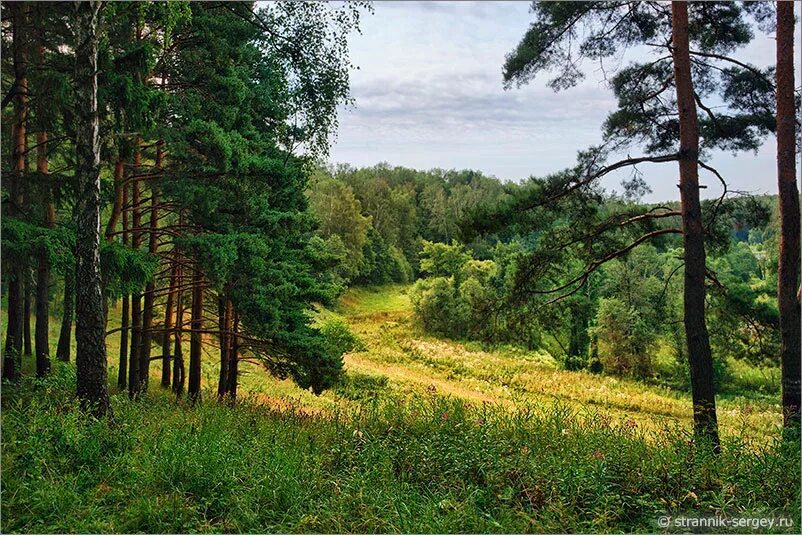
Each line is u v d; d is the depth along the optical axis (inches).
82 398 348.5
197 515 247.6
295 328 639.1
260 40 668.7
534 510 251.6
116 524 234.1
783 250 383.6
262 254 520.7
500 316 505.4
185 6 417.1
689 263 399.2
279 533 234.8
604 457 287.7
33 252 356.5
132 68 378.6
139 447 311.4
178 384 705.0
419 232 4195.4
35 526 226.5
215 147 484.4
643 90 491.5
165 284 701.9
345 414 429.1
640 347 1691.7
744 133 478.9
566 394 1360.7
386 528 238.2
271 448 331.3
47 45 432.1
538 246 490.9
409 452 325.7
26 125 467.2
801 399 370.0
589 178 450.9
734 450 294.4
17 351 486.6
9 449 282.0
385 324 2343.8
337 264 746.2
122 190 523.8
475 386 1391.5
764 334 466.6
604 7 442.3
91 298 354.6
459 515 242.4
